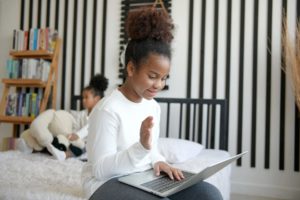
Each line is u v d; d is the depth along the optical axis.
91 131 0.85
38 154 2.02
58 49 2.91
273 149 2.40
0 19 3.21
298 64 2.19
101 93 2.43
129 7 2.80
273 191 2.39
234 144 2.50
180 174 0.88
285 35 2.34
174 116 2.63
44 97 2.77
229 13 2.54
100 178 0.82
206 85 2.58
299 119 2.34
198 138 2.56
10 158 1.78
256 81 2.46
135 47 0.87
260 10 2.46
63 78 2.99
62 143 1.99
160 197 0.72
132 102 0.93
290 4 2.38
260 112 2.44
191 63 2.62
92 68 2.91
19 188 1.10
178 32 2.65
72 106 2.88
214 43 2.57
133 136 0.89
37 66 2.85
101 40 2.90
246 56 2.49
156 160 0.97
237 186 2.49
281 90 2.39
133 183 0.79
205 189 0.86
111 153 0.82
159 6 2.71
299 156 2.34
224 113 2.44
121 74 2.81
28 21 3.13
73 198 0.98
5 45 3.19
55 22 3.04
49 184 1.18
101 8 2.91
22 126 3.05
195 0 2.63
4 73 3.17
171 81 2.67
